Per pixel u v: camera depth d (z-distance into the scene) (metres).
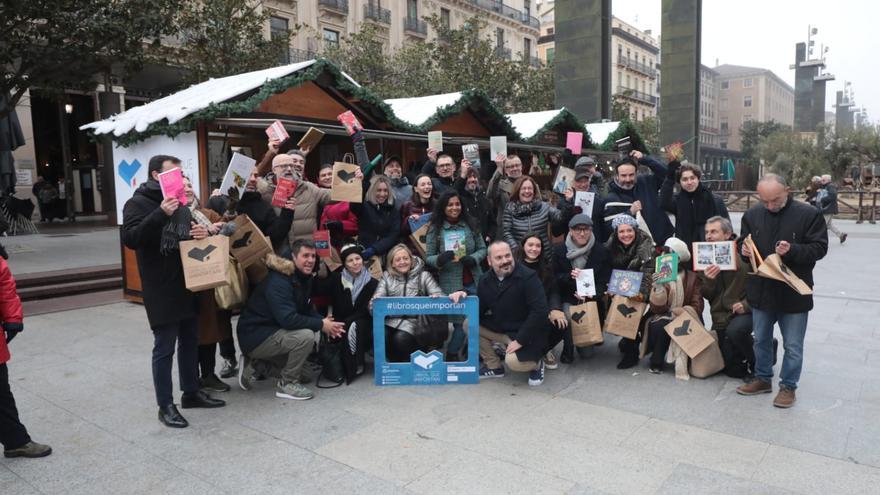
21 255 10.36
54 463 3.42
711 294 4.89
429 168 6.62
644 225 5.32
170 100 7.81
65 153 19.12
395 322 4.85
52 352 5.61
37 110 20.59
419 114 9.17
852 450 3.45
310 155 9.35
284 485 3.14
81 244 11.94
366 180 5.86
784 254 3.91
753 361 4.67
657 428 3.80
